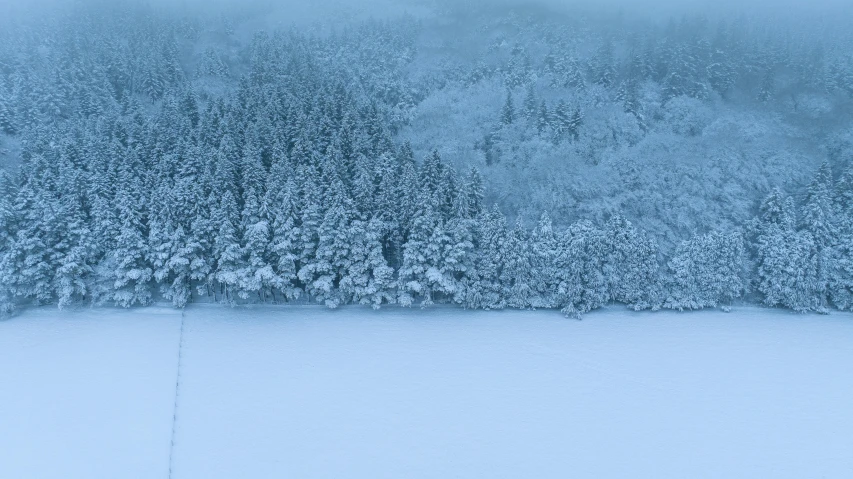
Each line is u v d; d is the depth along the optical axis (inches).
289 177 2289.6
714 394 1845.5
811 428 1708.9
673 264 2337.6
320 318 2206.0
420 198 2241.6
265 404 1749.5
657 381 1900.8
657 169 2699.3
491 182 2677.2
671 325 2218.3
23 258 2124.8
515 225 2309.3
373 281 2244.1
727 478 1525.6
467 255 2260.1
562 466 1555.1
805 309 2303.2
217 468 1526.8
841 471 1552.7
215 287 2345.0
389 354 1999.3
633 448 1621.6
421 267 2208.4
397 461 1561.3
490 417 1727.4
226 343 2025.1
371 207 2320.4
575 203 2522.1
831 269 2329.0
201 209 2214.6
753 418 1744.6
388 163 2444.6
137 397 1752.0
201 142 2460.6
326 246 2209.6
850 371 1973.4
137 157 2364.7
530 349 2048.5
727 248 2305.6
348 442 1620.3
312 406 1749.5
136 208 2203.5
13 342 1969.7
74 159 2370.8
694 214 2511.1
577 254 2233.0
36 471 1476.4
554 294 2268.7
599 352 2042.3
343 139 2564.0
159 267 2178.9
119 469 1504.7
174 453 1566.2
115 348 1967.3
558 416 1737.2
